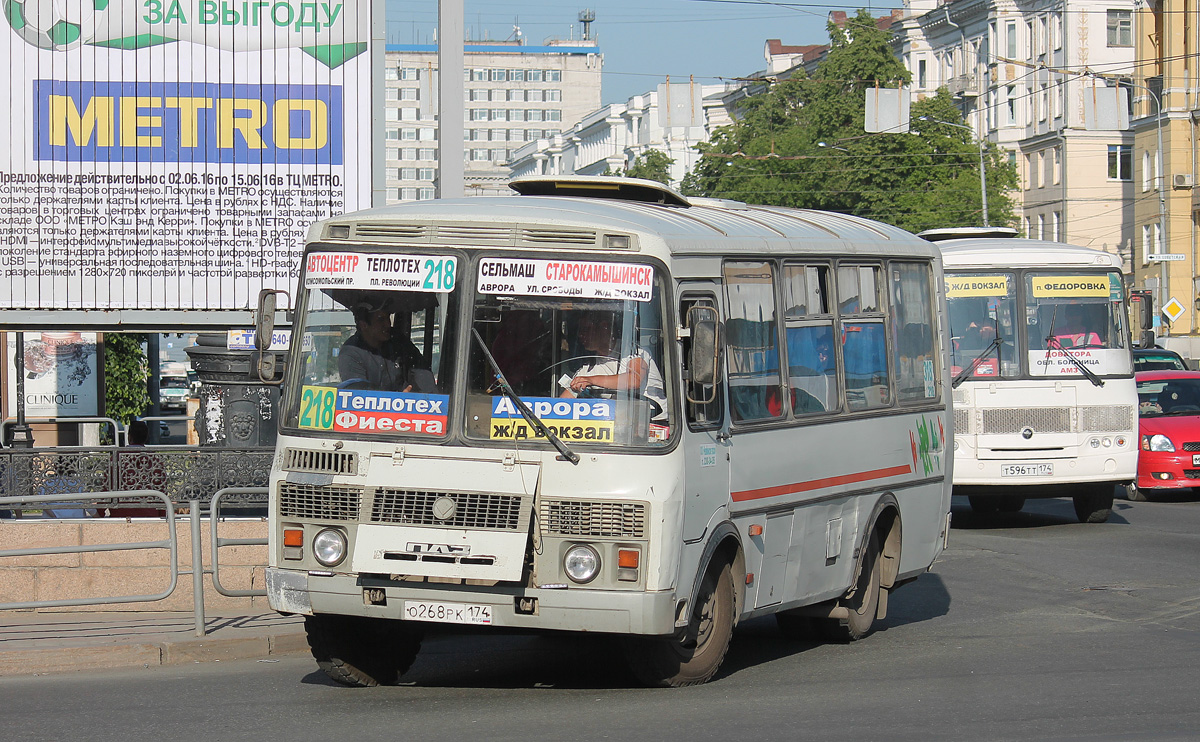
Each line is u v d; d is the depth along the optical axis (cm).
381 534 782
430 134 17738
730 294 880
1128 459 1784
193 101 1295
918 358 1167
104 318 1291
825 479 986
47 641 984
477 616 776
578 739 713
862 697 833
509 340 794
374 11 1316
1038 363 1773
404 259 813
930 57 8075
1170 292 6294
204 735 730
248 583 1152
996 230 1989
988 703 815
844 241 1052
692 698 828
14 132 1278
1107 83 6412
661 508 770
